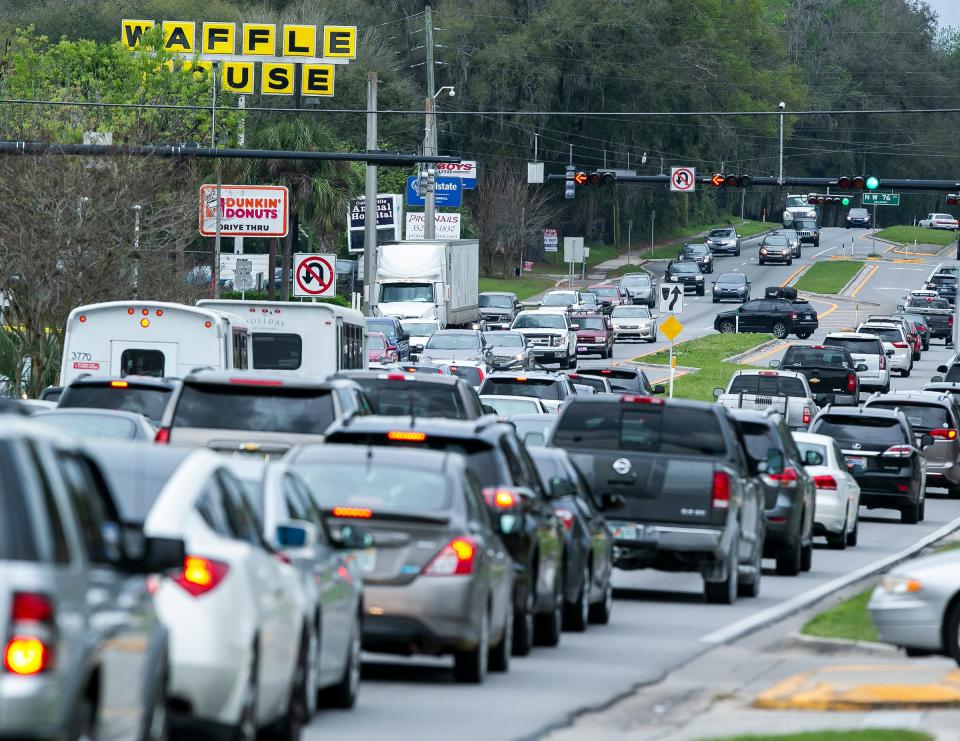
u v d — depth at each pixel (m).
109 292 110.44
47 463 18.66
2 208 107.12
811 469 80.50
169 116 171.88
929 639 41.19
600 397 57.19
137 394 67.19
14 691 17.03
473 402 66.62
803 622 54.06
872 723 34.72
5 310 108.12
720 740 31.38
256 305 100.38
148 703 21.39
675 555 56.03
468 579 36.78
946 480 111.19
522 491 43.09
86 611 18.66
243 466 31.06
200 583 25.05
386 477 37.75
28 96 165.88
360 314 111.19
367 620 36.53
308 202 198.12
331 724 33.09
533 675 41.41
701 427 56.56
